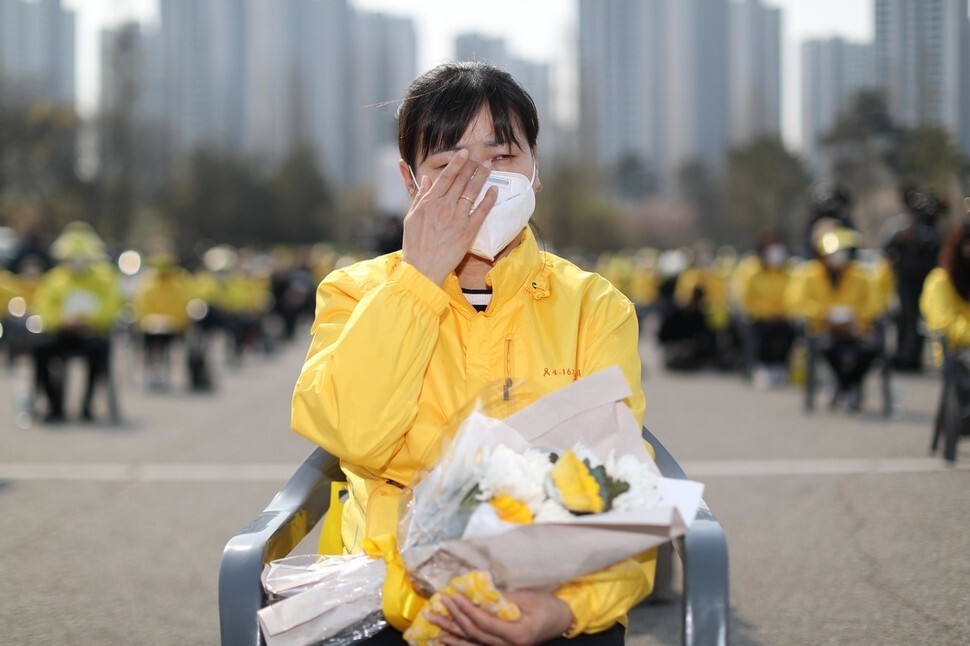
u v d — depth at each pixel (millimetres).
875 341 10016
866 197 21531
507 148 2625
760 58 69750
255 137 72125
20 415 10383
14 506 6375
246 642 2201
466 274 2705
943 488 6527
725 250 43688
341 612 2213
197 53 73000
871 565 4957
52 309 10047
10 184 39750
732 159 51719
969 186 8359
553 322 2602
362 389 2342
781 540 5418
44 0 58062
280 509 2561
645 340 23016
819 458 7605
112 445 8672
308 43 80188
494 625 2018
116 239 44625
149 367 13305
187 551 5355
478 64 2717
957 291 7289
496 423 2227
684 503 2219
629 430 2301
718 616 2139
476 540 1970
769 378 12930
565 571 2012
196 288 16750
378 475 2600
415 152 2672
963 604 4383
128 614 4402
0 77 39844
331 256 39219
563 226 53312
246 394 12859
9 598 4617
